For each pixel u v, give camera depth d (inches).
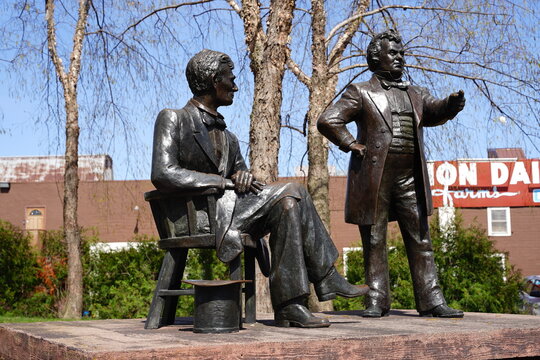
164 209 162.1
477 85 462.9
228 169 169.5
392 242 482.3
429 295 193.5
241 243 152.0
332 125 195.0
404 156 194.7
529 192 871.7
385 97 195.3
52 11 568.4
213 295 143.5
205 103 166.9
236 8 458.9
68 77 570.9
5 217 960.3
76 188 557.0
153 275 510.0
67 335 143.6
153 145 161.2
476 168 864.3
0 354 173.5
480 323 165.5
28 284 558.6
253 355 121.6
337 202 844.0
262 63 404.2
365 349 131.2
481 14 447.5
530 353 151.3
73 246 541.6
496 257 450.3
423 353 137.7
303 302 155.0
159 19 528.1
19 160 1164.5
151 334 142.5
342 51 486.3
